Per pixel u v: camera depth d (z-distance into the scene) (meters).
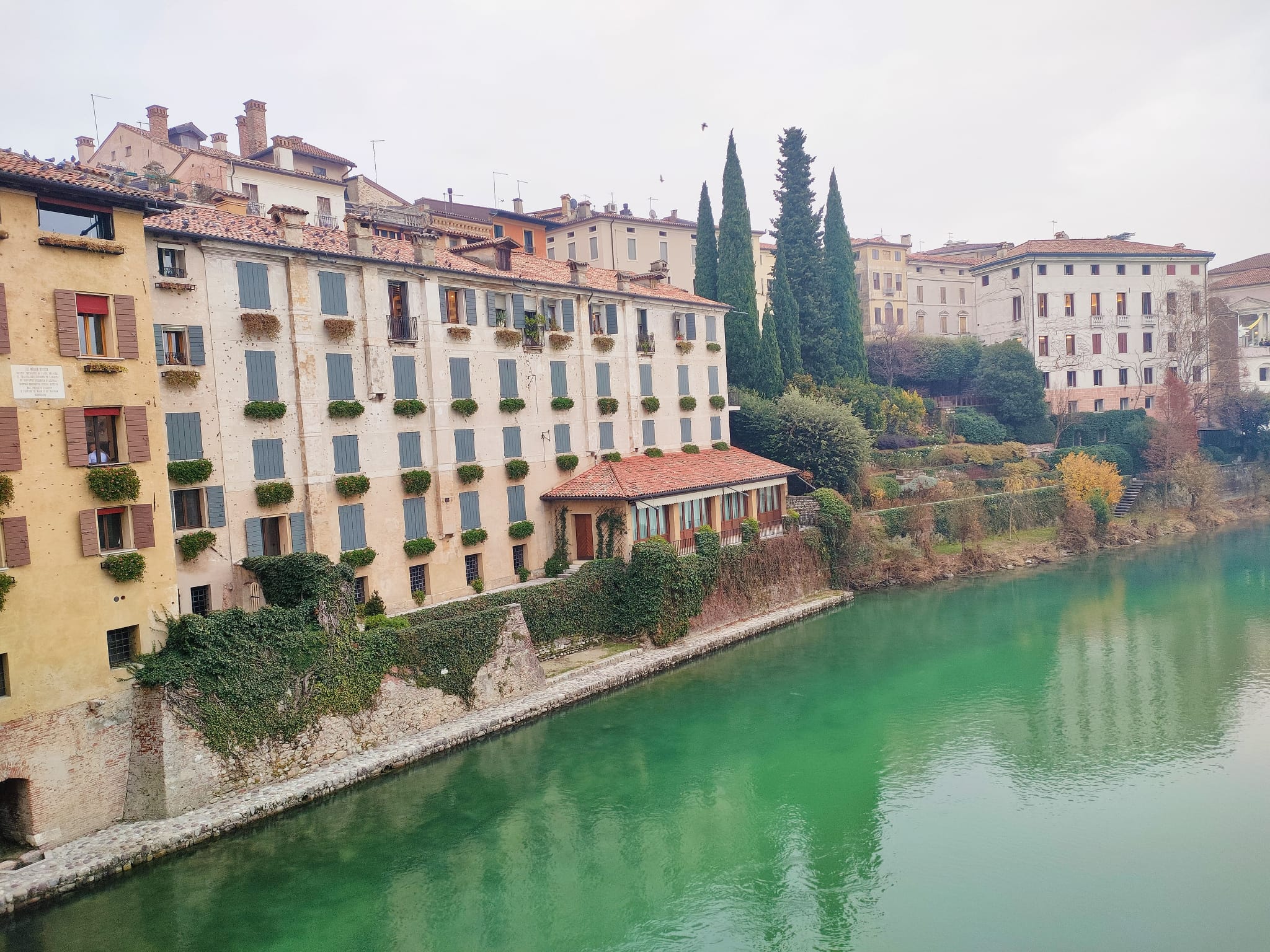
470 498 40.28
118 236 24.73
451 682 32.41
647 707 35.59
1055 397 83.19
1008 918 22.05
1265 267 111.00
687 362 54.72
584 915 22.17
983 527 64.25
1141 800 27.81
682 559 43.25
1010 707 35.34
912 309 100.06
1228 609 48.28
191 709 25.28
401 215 59.06
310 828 26.00
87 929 21.33
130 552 24.69
